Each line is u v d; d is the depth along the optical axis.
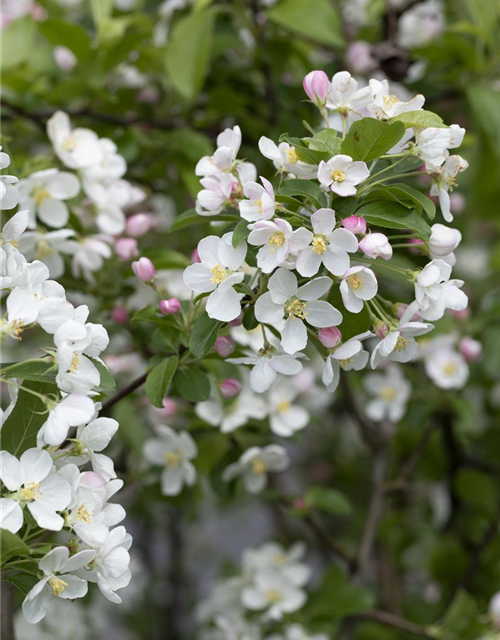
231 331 1.45
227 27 1.71
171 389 1.52
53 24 1.58
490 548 1.94
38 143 1.71
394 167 1.29
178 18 1.76
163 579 2.73
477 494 1.90
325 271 1.27
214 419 1.53
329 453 2.61
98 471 1.26
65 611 2.00
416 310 1.27
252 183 1.25
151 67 1.68
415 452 1.75
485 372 1.86
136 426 1.58
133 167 1.68
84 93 1.61
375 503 1.69
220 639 1.78
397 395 1.70
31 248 1.46
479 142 1.82
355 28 2.02
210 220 1.32
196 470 1.59
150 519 2.64
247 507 2.76
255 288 1.29
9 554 1.20
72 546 1.23
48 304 1.24
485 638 1.61
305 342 1.25
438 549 1.93
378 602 2.11
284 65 1.69
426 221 1.30
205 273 1.27
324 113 1.30
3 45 1.60
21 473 1.21
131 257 1.50
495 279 2.32
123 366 1.58
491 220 2.19
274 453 1.52
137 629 2.64
